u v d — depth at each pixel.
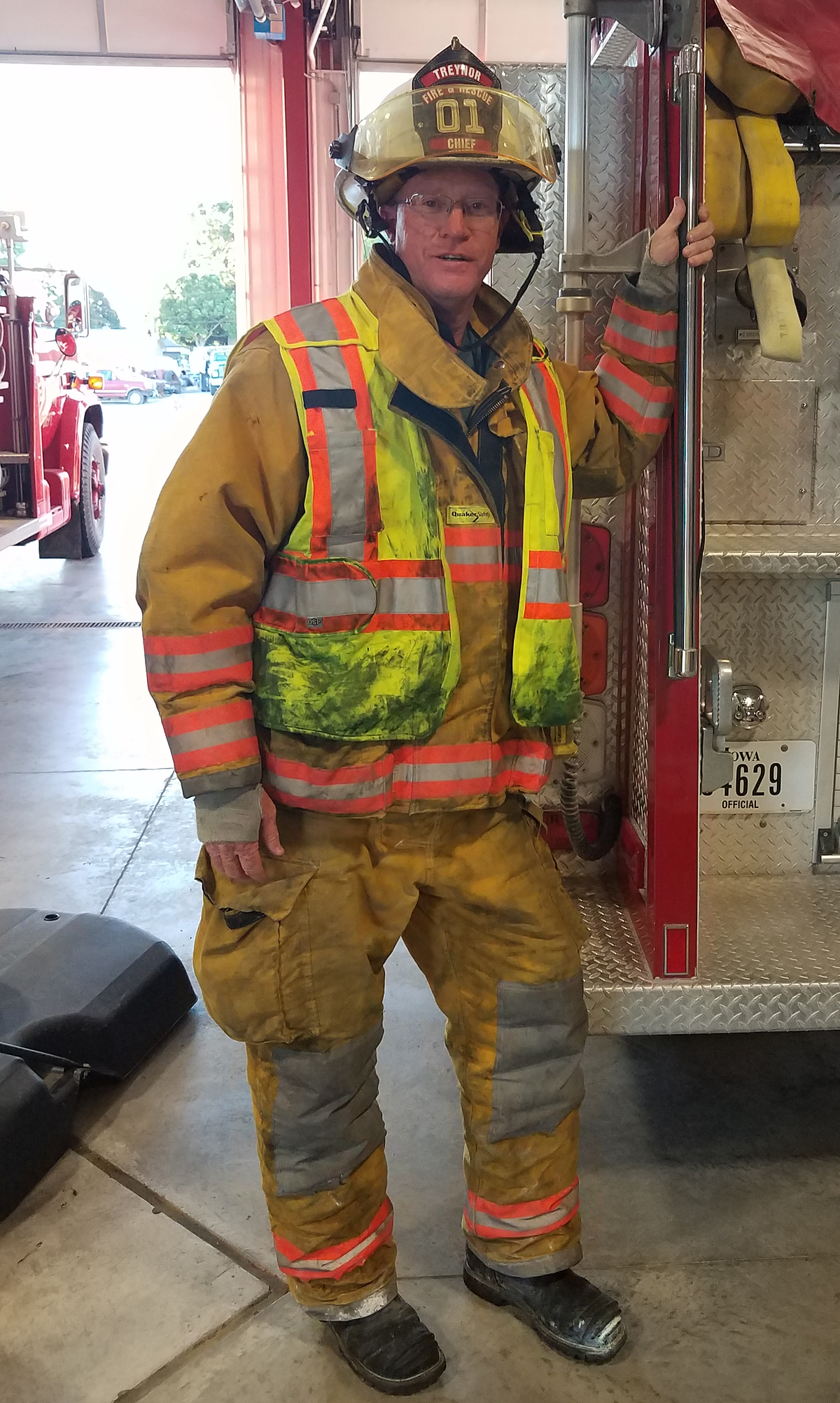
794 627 2.53
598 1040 2.62
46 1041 2.30
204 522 1.37
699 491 1.82
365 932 1.54
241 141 8.65
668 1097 2.38
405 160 1.41
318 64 8.32
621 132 2.13
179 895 3.35
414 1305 1.81
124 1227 2.00
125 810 4.04
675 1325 1.76
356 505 1.41
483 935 1.64
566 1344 1.69
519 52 8.38
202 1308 1.81
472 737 1.53
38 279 8.22
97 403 9.18
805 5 2.03
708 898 2.46
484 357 1.59
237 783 1.40
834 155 2.30
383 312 1.45
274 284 8.96
